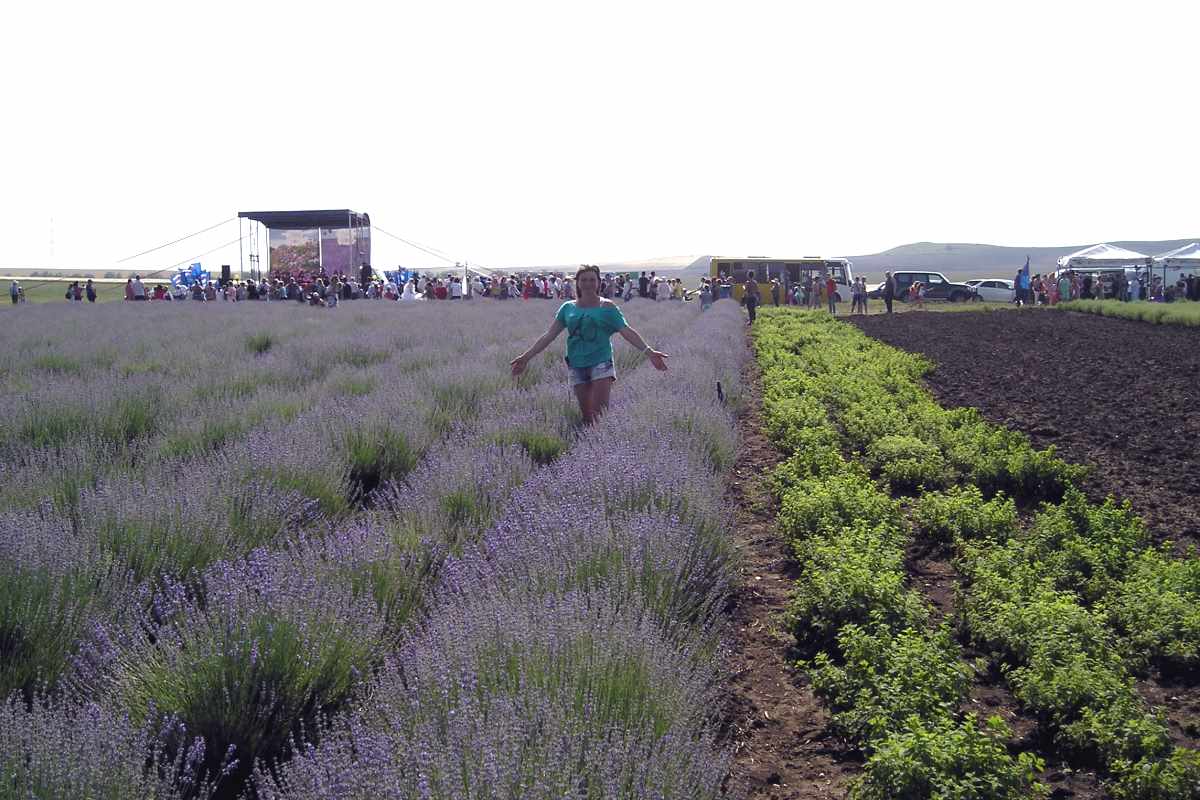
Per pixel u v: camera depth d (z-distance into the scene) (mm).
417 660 3941
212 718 3863
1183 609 5496
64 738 3215
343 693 4230
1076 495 8062
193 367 14781
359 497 8094
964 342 27703
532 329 23484
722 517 6746
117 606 4699
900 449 10266
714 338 20297
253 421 9562
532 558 5176
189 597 5203
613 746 3160
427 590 5398
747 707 4820
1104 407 14453
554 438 9094
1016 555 6750
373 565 5250
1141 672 5223
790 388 15156
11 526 5109
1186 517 8047
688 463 7523
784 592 6430
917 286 56656
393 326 24422
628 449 7340
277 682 4055
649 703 3684
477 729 3178
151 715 3760
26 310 34500
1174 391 16062
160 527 5621
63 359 15133
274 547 6004
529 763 3002
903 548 7270
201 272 56906
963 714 4734
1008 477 9352
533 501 6395
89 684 4070
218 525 5926
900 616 5488
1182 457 10531
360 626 4523
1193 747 4402
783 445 11227
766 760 4324
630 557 5234
